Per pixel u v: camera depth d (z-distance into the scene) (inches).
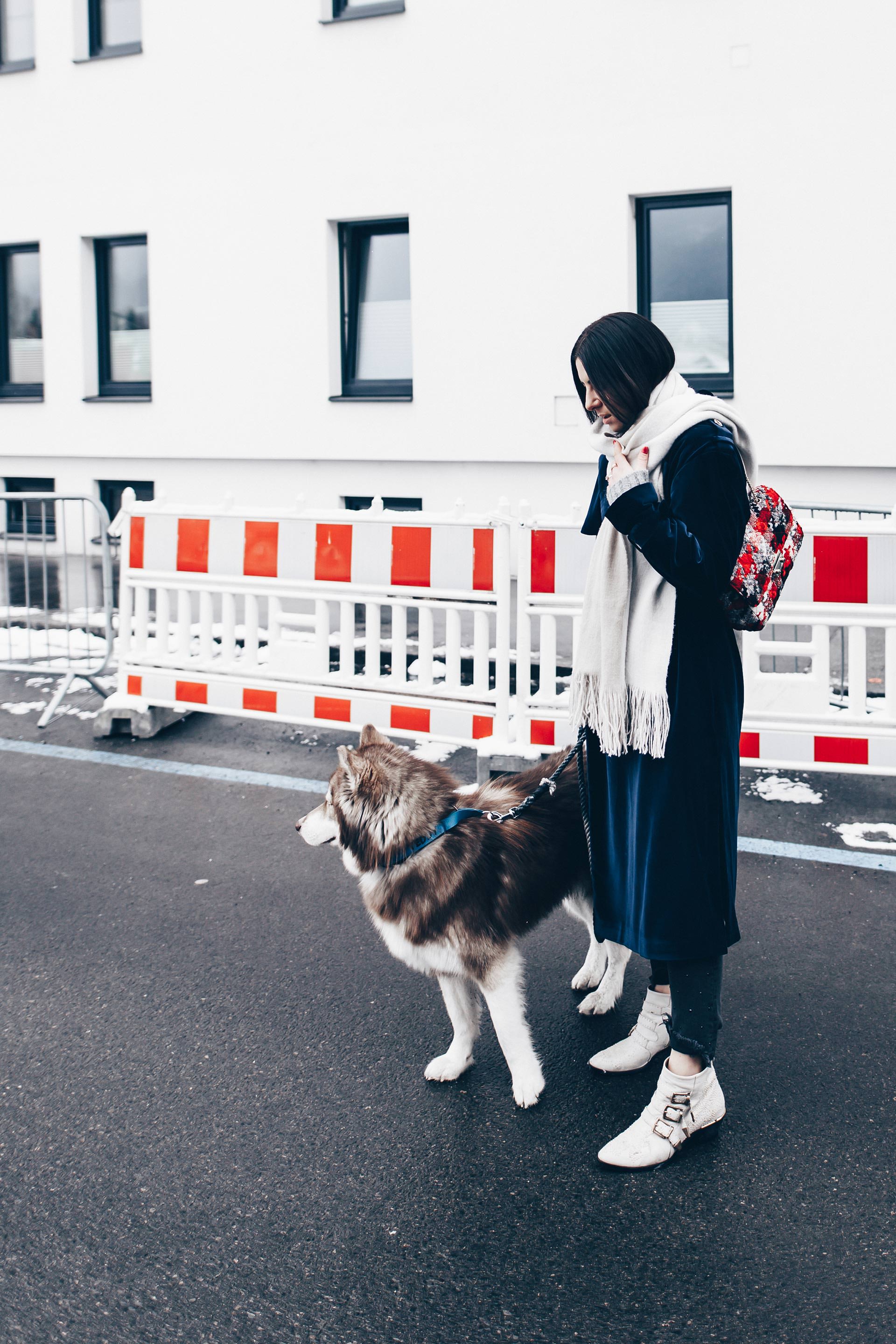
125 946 165.5
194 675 263.3
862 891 180.7
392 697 238.4
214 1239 105.0
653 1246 103.2
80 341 566.6
